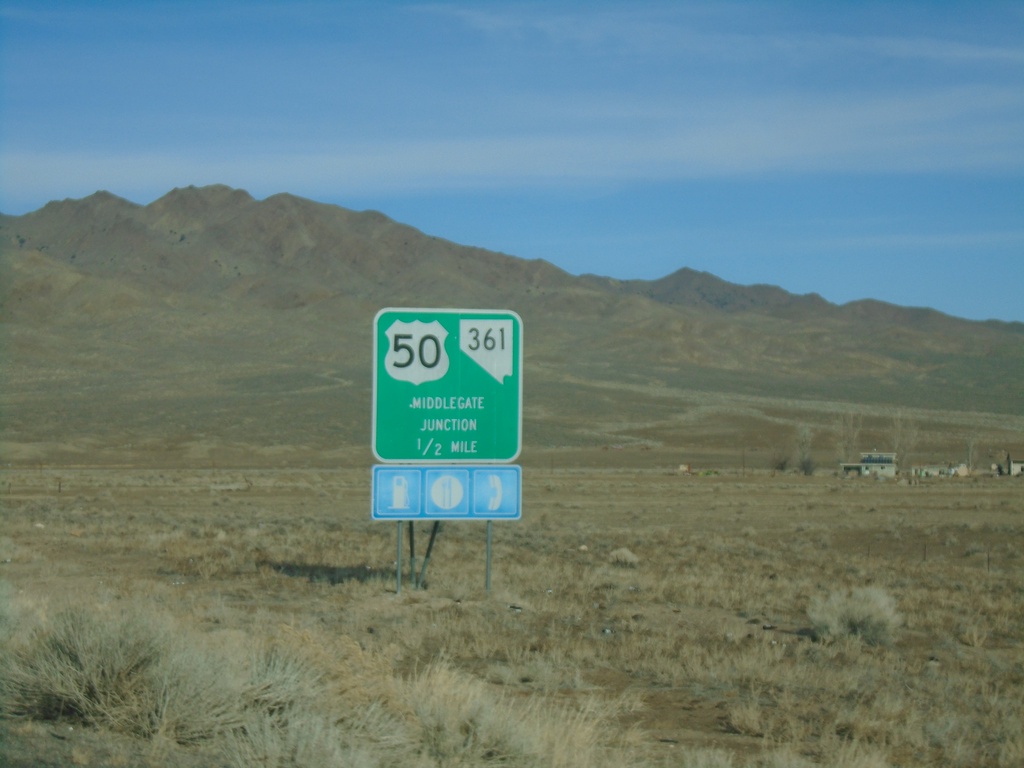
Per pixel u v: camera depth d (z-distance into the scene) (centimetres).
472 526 3906
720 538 3744
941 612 2055
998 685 1410
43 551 2508
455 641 1505
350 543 2997
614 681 1345
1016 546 3762
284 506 4906
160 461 9925
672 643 1580
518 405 1930
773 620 1908
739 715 1135
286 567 2316
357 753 771
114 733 831
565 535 3672
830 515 4997
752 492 6638
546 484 7050
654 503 5609
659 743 1043
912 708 1216
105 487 6103
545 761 874
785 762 945
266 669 930
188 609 1623
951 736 1134
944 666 1559
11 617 1145
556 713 1059
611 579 2344
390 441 1892
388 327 1892
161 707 839
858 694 1312
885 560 3212
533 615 1817
